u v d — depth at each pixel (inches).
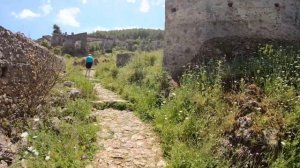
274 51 358.6
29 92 291.9
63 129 262.7
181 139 263.4
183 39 431.8
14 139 238.5
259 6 399.9
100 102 351.3
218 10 410.0
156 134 282.8
